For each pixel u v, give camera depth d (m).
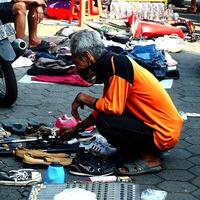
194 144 5.27
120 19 13.05
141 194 4.00
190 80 7.75
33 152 4.65
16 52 6.14
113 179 4.40
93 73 4.38
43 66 7.48
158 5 12.90
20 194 4.17
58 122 5.30
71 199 3.16
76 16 12.21
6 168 4.59
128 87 4.35
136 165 4.53
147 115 4.45
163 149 4.53
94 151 4.73
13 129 5.30
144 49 7.70
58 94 6.82
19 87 7.03
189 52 9.75
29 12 8.88
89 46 4.28
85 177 4.45
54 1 12.59
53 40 9.99
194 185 4.42
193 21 13.85
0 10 8.30
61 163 4.55
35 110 6.17
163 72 7.58
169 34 10.38
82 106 4.52
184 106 6.53
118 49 8.02
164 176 4.55
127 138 4.46
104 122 4.42
